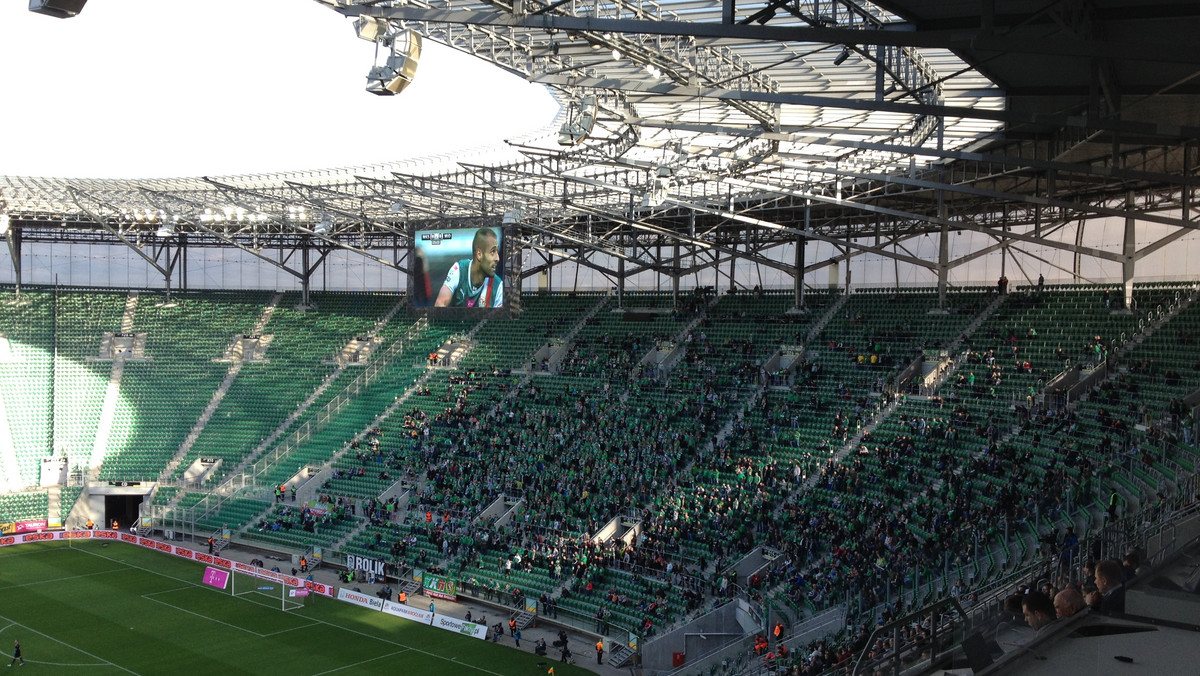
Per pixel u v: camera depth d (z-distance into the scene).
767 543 45.91
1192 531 16.62
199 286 91.62
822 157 39.56
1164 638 8.88
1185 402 41.41
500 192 53.34
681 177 44.16
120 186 66.44
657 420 59.00
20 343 79.00
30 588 54.47
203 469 72.06
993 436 45.41
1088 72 26.48
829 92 34.56
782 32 16.86
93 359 80.31
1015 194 37.75
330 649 44.38
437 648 44.62
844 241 54.62
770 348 63.81
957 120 36.62
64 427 75.12
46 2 15.37
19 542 65.94
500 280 51.84
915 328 59.53
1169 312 50.09
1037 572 23.41
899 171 46.22
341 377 78.06
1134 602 9.52
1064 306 55.06
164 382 79.75
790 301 69.31
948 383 52.50
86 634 46.31
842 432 51.56
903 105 22.47
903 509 43.19
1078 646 8.73
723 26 17.33
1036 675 8.12
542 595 48.50
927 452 47.22
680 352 67.31
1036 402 47.78
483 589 50.94
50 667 41.59
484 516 56.50
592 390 65.44
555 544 51.62
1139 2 20.75
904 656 10.61
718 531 48.19
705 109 38.16
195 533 65.75
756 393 58.88
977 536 37.03
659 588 45.59
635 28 18.27
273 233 86.12
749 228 68.69
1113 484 36.88
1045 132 38.19
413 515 59.12
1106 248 60.25
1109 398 44.72
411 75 23.02
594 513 53.22
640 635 42.41
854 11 23.36
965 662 9.30
